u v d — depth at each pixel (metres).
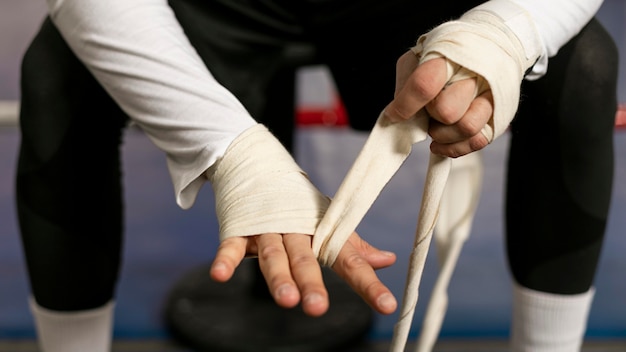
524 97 0.75
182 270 1.30
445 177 0.52
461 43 0.49
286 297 0.45
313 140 1.85
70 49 0.73
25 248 0.78
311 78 2.35
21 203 0.77
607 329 1.13
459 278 1.26
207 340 1.08
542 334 0.83
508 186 0.82
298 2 0.85
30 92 0.73
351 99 0.91
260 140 0.57
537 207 0.77
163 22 0.62
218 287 1.22
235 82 0.85
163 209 1.52
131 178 1.65
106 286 0.82
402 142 0.52
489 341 1.10
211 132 0.58
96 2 0.61
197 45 0.81
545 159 0.76
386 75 0.85
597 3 0.65
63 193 0.75
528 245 0.79
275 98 1.04
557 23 0.59
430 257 1.32
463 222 0.81
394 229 1.41
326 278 1.26
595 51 0.72
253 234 0.52
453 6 0.80
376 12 0.82
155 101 0.60
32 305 0.84
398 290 1.21
